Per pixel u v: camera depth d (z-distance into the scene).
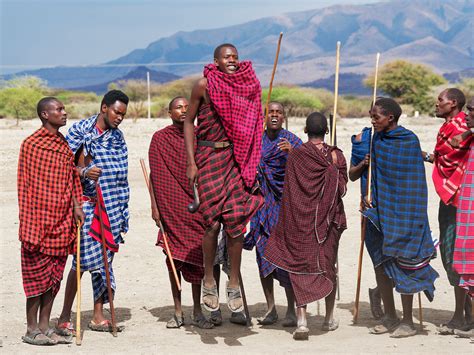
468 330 8.52
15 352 7.87
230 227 7.90
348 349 7.83
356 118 68.75
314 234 8.45
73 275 8.68
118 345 8.16
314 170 8.47
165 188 9.02
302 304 8.34
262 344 8.14
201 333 8.74
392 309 8.80
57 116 8.17
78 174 8.44
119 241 8.96
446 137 8.54
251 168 8.00
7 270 11.88
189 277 9.03
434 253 8.50
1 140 35.69
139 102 76.81
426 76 85.00
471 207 8.25
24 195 8.12
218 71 7.85
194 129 8.20
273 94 72.88
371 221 8.53
